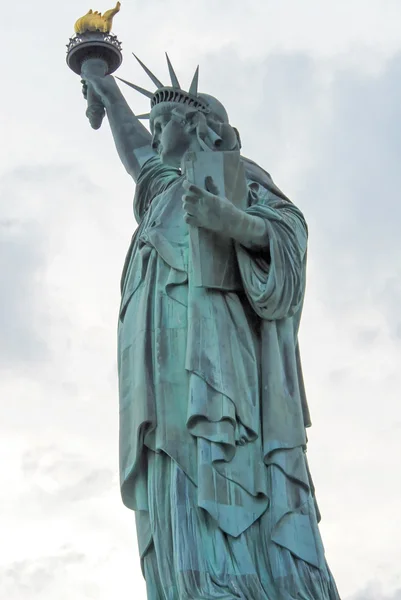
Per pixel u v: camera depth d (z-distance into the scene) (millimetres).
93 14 102062
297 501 76562
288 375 80688
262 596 72938
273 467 77000
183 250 82750
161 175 89938
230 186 81438
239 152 82500
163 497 76250
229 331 79875
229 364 78688
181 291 81562
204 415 76438
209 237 80688
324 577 75250
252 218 80125
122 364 82000
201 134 87000
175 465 76250
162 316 81000
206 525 74625
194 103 89562
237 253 81000
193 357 78250
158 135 90562
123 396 80938
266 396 78938
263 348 80500
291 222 83062
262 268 81188
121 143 95812
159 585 76438
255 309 80250
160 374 79062
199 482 75062
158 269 83000
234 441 76375
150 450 78000
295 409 79438
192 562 73188
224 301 80688
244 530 74812
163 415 77750
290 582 73812
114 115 97500
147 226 85438
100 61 101062
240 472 76125
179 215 84500
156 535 75688
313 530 76188
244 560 73875
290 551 74812
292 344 82000
